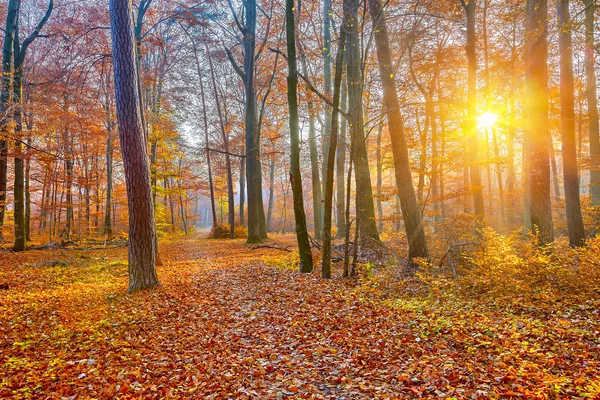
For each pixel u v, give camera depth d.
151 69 27.17
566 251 9.90
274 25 24.38
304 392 4.40
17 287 10.18
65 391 4.41
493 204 26.14
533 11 10.18
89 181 24.08
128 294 9.27
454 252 11.18
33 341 6.09
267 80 26.38
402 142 10.95
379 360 5.17
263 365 5.21
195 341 6.18
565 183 11.28
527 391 3.91
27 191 22.97
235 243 24.94
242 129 32.12
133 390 4.50
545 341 5.14
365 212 13.88
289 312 7.60
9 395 4.27
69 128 20.27
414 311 7.16
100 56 15.14
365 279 9.98
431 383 4.35
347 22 9.88
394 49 17.97
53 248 20.45
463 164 13.74
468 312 6.79
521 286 7.55
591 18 8.16
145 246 9.73
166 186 36.09
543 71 10.13
